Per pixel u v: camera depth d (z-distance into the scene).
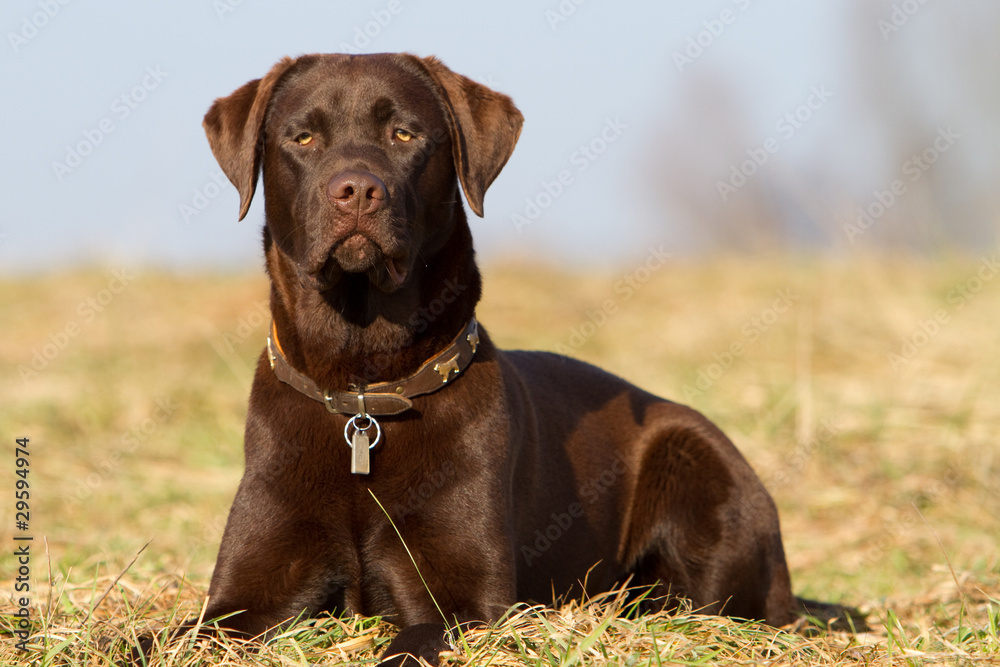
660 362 16.08
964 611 7.09
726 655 5.65
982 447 11.83
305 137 6.34
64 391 14.88
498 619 5.96
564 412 7.38
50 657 5.43
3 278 23.16
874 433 12.41
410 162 6.30
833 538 10.39
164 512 10.84
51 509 10.86
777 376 14.54
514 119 6.91
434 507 6.04
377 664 5.27
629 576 7.74
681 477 7.59
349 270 5.93
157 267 21.69
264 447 6.19
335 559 6.15
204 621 5.88
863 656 5.79
